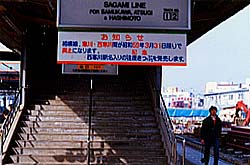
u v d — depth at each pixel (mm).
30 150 11055
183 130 30656
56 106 12867
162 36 7555
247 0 8859
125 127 12227
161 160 11031
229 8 10039
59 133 11820
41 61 14664
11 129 11453
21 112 12234
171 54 7559
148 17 7559
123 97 13531
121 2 7547
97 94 13602
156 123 12398
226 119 35469
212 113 11016
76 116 12523
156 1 7555
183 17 7566
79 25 7523
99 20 7543
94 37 7539
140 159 11062
